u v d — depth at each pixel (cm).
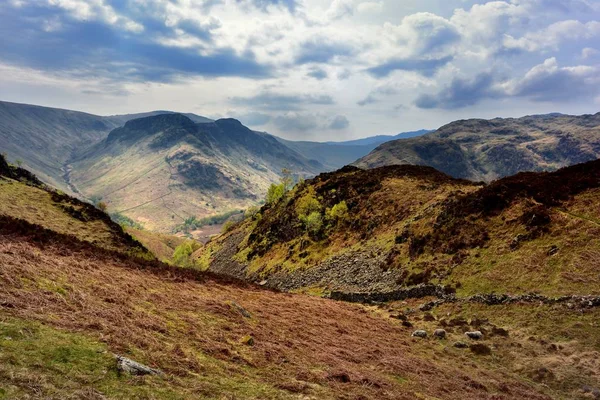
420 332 3444
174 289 3038
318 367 2083
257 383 1630
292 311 3459
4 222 3588
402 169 10025
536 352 2869
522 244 4369
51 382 1131
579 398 2269
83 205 8081
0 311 1500
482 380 2478
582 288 3425
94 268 2905
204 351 1847
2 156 10950
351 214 8819
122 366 1354
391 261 5872
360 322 3644
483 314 3669
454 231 5334
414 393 2003
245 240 12938
